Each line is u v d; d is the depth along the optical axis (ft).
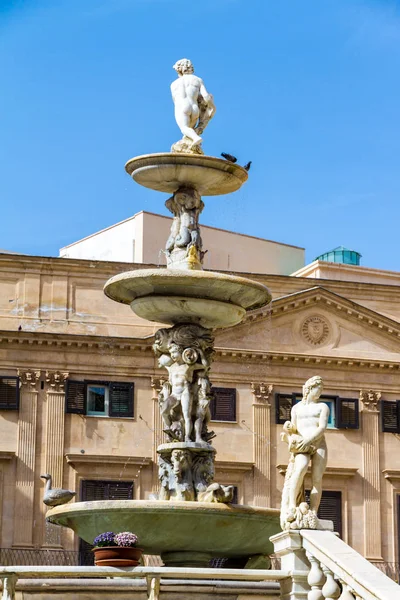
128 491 227.20
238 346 238.07
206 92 91.20
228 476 233.76
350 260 290.56
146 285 83.76
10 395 225.15
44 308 228.22
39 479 223.30
